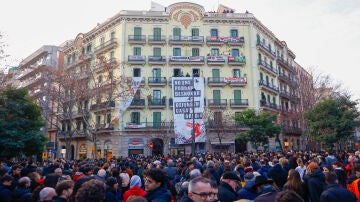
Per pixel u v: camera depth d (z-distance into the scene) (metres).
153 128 40.00
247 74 44.59
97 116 43.94
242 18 45.69
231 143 40.12
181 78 33.53
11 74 26.16
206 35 44.84
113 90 33.78
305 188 6.64
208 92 43.06
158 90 42.44
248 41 45.59
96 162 18.61
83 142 46.34
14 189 6.88
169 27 44.41
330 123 32.06
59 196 5.07
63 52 55.81
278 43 55.34
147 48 43.69
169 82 42.62
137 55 43.06
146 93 42.03
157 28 44.16
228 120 40.22
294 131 51.19
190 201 4.20
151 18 44.03
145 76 42.59
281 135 46.75
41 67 34.03
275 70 52.31
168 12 44.72
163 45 43.91
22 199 6.21
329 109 32.72
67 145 32.16
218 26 45.38
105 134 41.47
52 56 57.09
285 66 56.34
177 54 44.06
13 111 19.92
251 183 5.58
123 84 35.62
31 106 20.86
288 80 54.84
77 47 51.53
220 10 50.66
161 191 4.77
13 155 19.73
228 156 19.52
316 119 33.56
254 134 33.00
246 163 10.84
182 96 33.25
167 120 41.38
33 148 20.66
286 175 7.15
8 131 18.61
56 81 32.44
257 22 46.94
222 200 5.31
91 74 33.88
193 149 26.31
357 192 7.46
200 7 45.41
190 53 44.19
